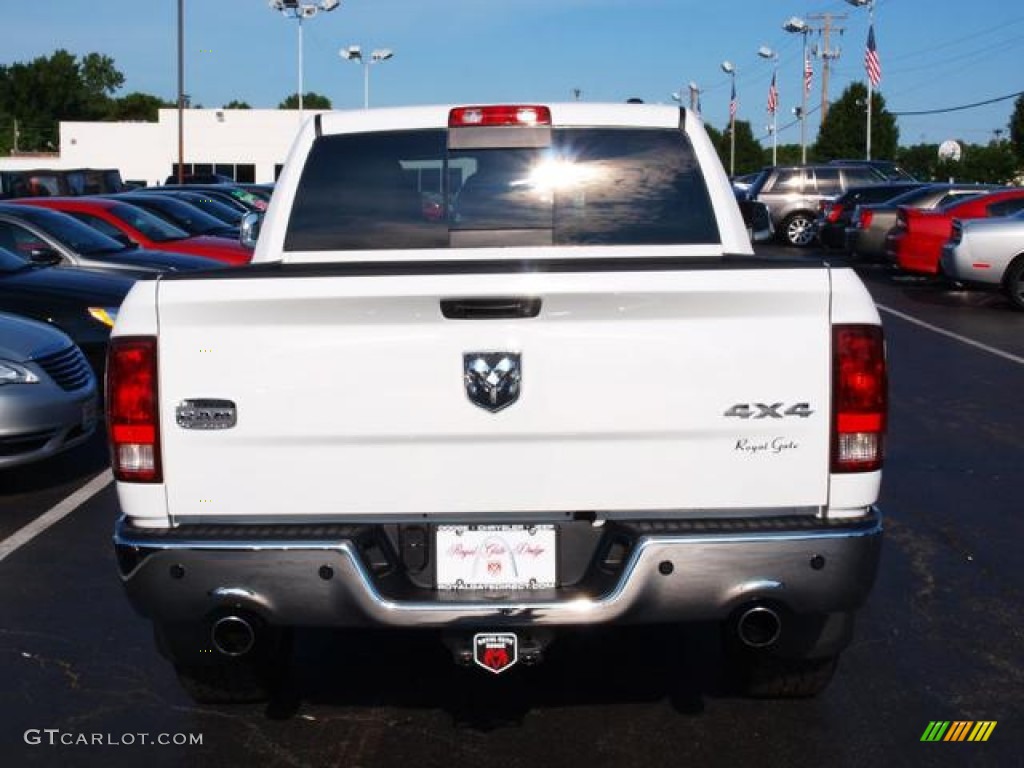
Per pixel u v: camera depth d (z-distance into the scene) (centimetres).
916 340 1362
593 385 350
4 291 957
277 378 352
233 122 6231
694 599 349
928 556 610
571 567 365
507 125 478
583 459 354
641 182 478
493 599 353
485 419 352
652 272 346
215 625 361
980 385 1092
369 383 351
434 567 365
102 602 553
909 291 1864
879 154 6103
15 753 405
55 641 506
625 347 350
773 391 351
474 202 478
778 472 354
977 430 905
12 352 733
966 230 1642
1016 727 422
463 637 359
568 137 479
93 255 1222
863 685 457
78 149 6312
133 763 399
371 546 362
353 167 479
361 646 500
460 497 356
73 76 12175
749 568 348
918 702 442
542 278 346
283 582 351
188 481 356
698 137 481
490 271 350
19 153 9269
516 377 350
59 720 431
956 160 4747
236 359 352
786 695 438
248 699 438
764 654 421
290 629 464
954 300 1738
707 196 477
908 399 1030
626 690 455
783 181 2845
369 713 437
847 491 355
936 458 820
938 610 535
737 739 413
